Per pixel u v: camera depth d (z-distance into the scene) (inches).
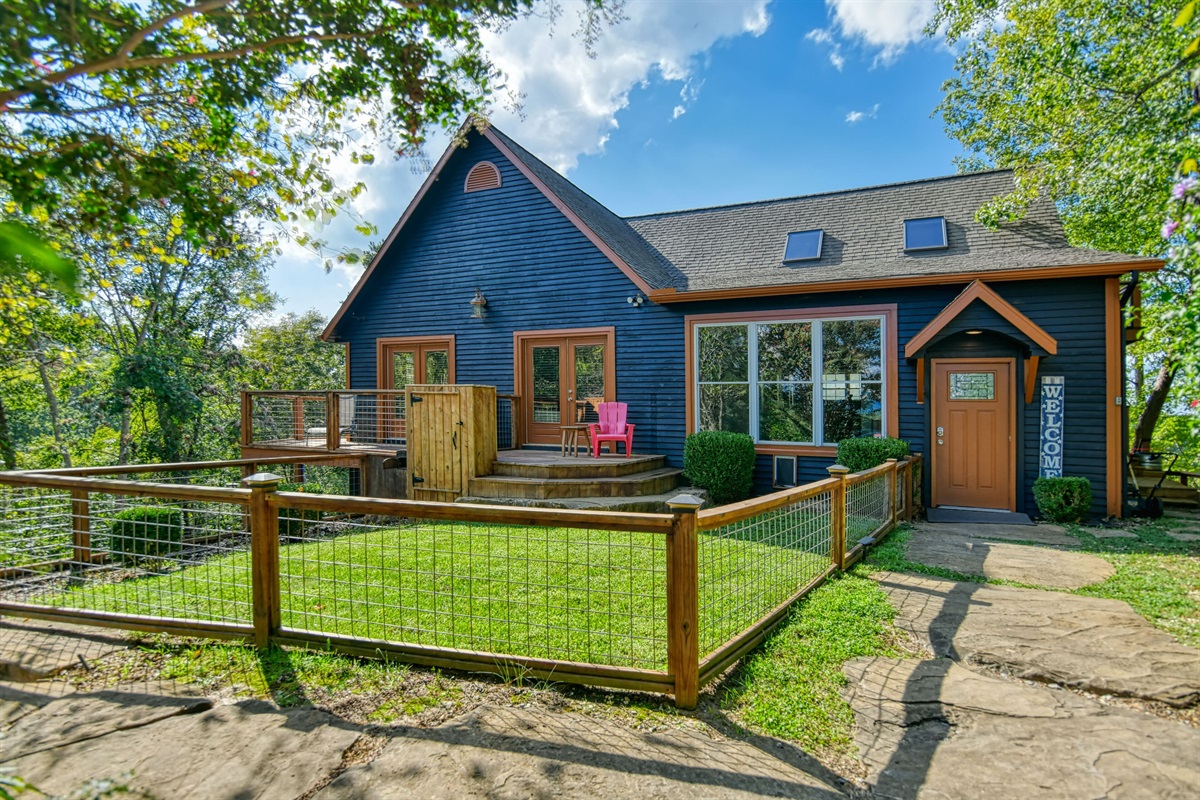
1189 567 199.9
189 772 89.3
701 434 346.3
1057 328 298.4
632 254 410.3
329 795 84.0
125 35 79.2
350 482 423.2
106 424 614.5
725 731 100.6
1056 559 212.5
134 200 87.4
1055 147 393.1
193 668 124.7
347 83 121.6
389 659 125.0
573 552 212.8
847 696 113.2
